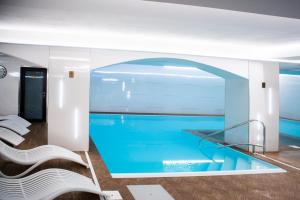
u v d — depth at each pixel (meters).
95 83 19.62
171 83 20.72
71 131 7.70
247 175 6.22
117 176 5.73
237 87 9.55
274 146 9.03
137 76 20.16
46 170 4.64
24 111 12.89
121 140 11.02
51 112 7.59
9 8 4.66
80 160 6.08
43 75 12.95
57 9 4.65
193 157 8.67
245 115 9.09
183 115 20.70
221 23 5.26
